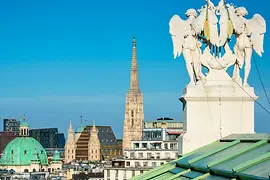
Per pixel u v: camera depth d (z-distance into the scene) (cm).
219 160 2891
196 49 3844
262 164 2538
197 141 3784
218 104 3797
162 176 3350
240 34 3834
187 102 3803
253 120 3788
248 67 3822
